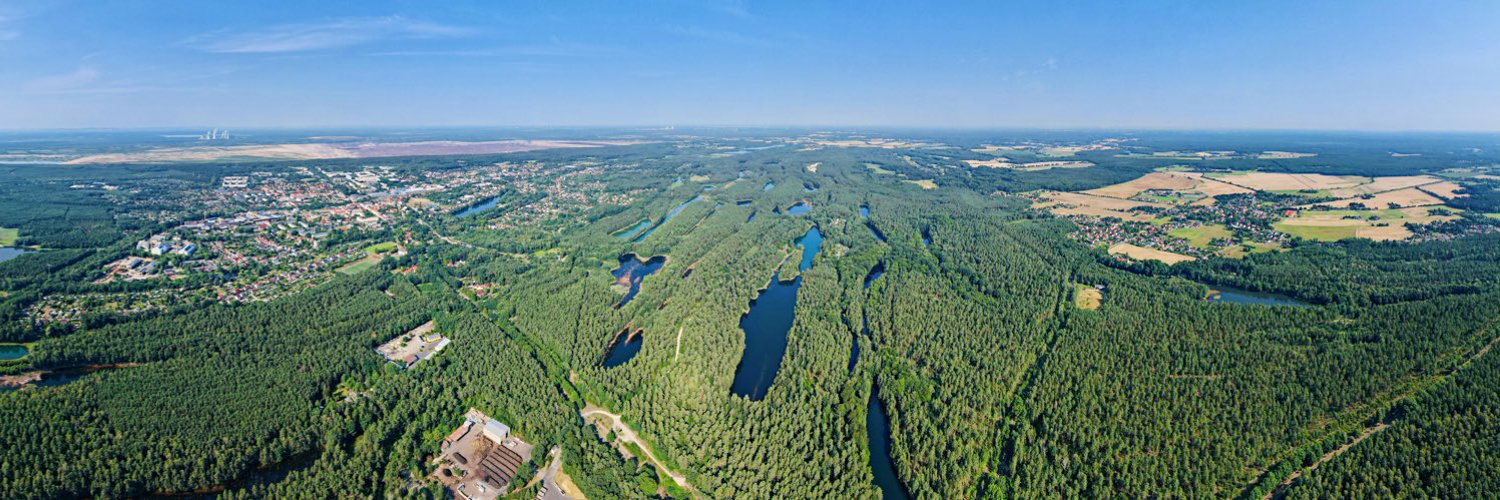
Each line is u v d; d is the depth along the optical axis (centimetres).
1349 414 14700
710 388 16625
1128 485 12575
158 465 13000
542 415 15288
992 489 12938
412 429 14875
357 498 12700
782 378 17350
